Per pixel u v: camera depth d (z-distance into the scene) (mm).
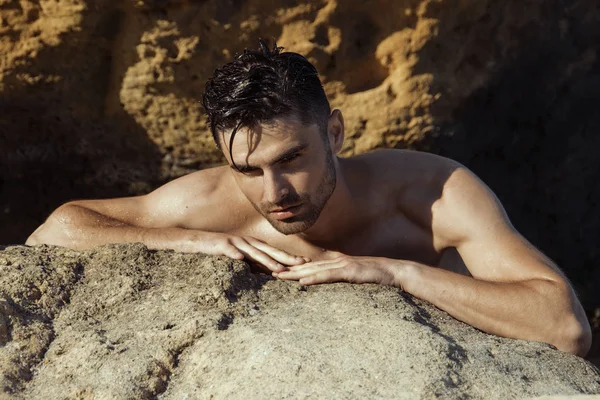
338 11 4266
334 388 2088
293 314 2461
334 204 2977
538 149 5031
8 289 2555
